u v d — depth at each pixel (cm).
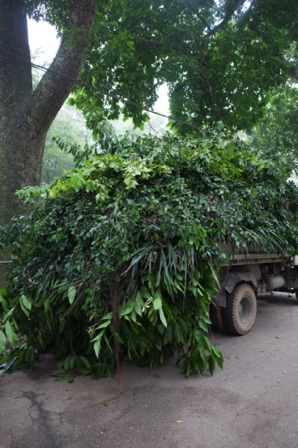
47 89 771
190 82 1105
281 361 487
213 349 422
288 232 625
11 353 465
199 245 407
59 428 321
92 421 332
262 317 749
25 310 399
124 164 441
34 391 394
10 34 818
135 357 453
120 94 1145
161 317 353
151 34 1102
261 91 1195
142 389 400
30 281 425
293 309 829
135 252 373
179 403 367
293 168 675
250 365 472
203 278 417
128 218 377
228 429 318
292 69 1321
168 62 1016
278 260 704
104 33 988
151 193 424
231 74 1183
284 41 1094
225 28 1148
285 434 309
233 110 1227
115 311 374
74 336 458
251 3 1070
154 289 374
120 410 353
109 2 1038
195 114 1186
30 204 489
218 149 567
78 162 553
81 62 809
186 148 551
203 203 448
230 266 559
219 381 421
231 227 453
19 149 774
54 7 948
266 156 655
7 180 761
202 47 1095
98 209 416
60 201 455
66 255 427
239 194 524
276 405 360
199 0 1048
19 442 300
